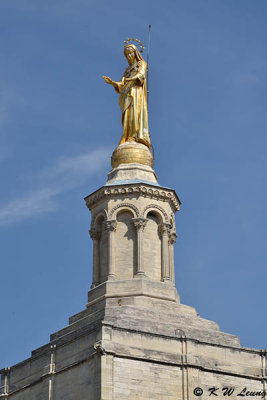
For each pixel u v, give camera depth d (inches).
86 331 3631.9
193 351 3703.3
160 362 3609.7
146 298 3848.4
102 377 3452.3
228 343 3855.8
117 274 3959.2
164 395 3570.4
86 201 4168.3
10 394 3924.7
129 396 3494.1
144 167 4200.3
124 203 4045.3
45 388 3710.6
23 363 3917.3
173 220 4143.7
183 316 3858.3
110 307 3762.3
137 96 4320.9
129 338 3592.5
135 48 4387.3
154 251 4018.2
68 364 3659.0
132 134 4291.3
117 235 4025.6
